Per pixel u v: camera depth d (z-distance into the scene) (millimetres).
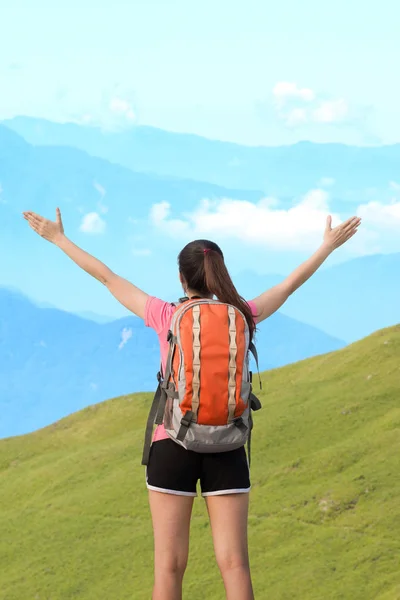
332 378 81750
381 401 73062
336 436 68875
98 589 56312
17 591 57875
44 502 72062
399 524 54625
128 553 60000
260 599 49781
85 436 86500
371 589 48344
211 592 51406
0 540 65812
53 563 60531
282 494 61906
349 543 53906
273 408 76875
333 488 60500
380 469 61375
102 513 67062
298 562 52969
